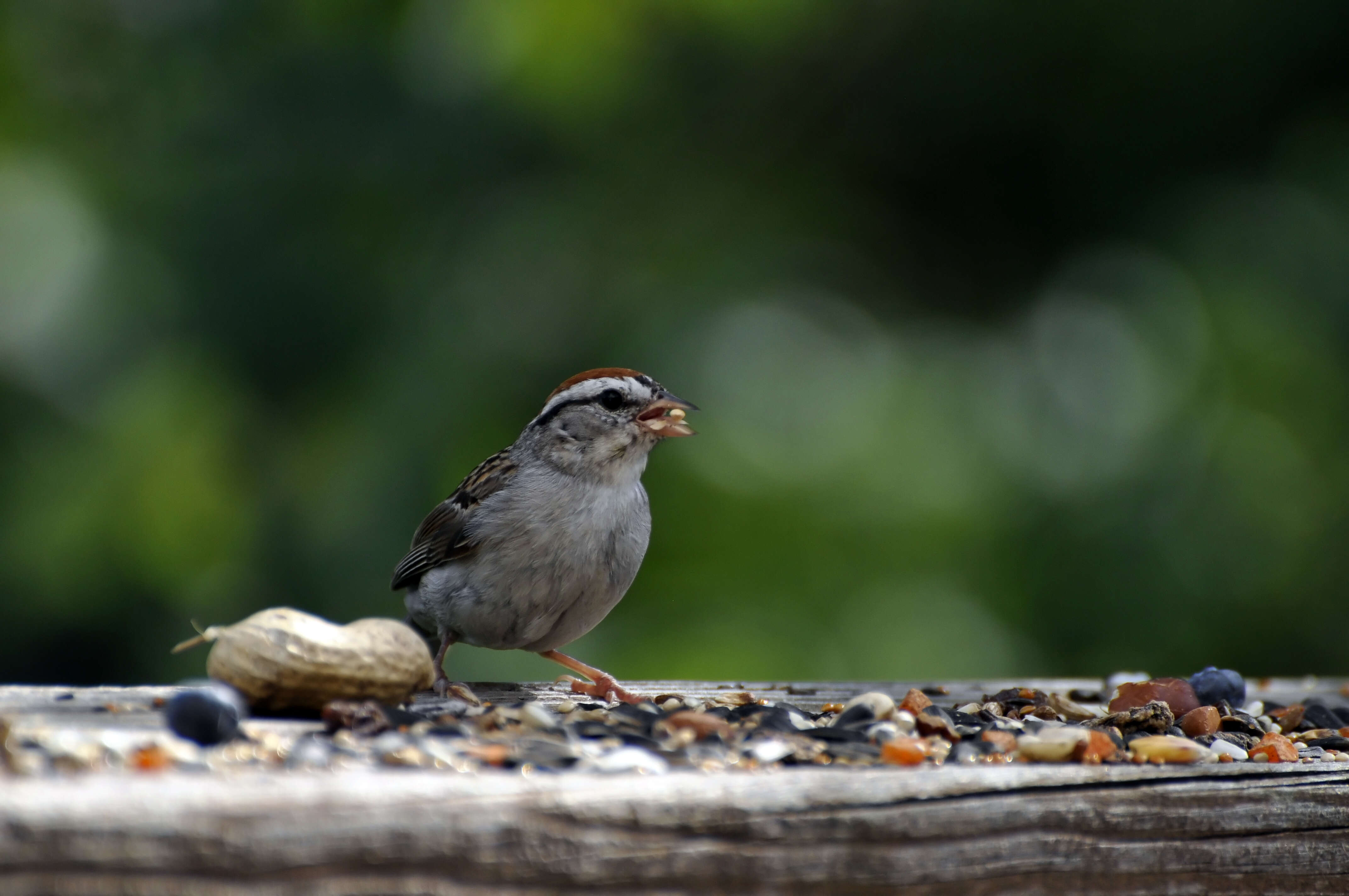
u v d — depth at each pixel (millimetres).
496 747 3262
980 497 13336
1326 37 13641
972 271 15383
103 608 12984
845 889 3002
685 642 12898
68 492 12680
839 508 13586
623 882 2732
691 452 13742
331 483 12148
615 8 14008
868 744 3656
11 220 12883
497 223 13336
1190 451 12688
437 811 2557
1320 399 12688
